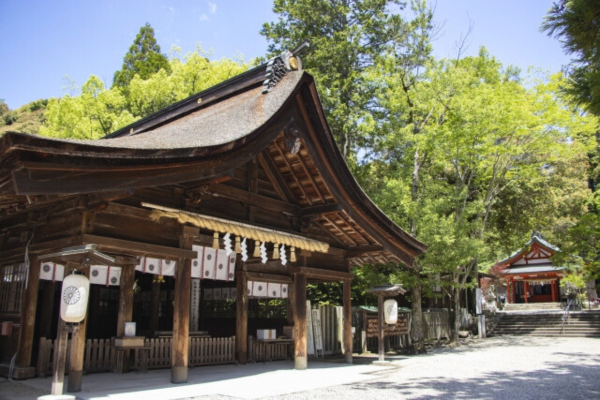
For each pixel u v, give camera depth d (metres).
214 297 14.88
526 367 11.72
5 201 7.21
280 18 24.89
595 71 5.33
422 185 18.69
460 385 8.70
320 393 7.54
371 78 19.06
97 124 21.56
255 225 9.34
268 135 8.38
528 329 25.06
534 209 27.59
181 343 8.02
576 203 30.23
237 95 10.90
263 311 14.78
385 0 23.70
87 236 6.80
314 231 11.38
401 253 12.14
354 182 10.15
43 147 5.18
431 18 21.30
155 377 8.70
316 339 13.89
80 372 7.10
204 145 6.93
